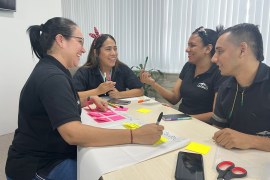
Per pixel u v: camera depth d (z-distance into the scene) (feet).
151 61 11.05
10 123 9.75
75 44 3.64
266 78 3.59
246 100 3.74
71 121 2.92
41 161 3.41
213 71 5.98
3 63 9.25
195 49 6.00
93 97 5.18
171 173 2.44
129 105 5.52
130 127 3.72
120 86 7.26
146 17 10.93
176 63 10.17
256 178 2.35
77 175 3.09
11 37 9.34
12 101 9.69
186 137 3.48
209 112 5.63
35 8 9.88
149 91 10.25
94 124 3.92
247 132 3.78
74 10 14.21
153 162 2.68
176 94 7.01
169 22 10.11
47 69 3.27
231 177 2.34
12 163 3.48
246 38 3.51
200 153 2.93
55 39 3.54
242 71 3.69
